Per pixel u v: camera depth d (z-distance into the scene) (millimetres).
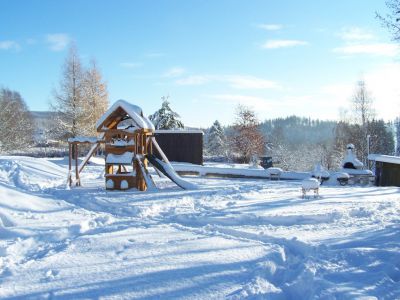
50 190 15266
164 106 46969
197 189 15570
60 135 35438
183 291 4578
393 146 51094
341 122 47688
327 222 9156
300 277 5195
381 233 7465
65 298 4391
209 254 6078
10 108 48406
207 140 71438
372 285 4723
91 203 12141
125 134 15789
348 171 22578
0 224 8312
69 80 35281
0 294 4516
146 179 15648
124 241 6953
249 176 22922
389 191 15523
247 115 46094
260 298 4402
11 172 19750
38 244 7137
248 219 9391
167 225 8695
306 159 55562
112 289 4637
